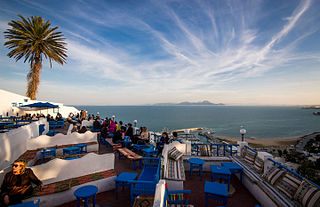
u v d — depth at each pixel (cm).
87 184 441
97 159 512
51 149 679
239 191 505
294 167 4434
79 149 730
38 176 414
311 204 321
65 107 2895
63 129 1464
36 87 2442
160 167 482
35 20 2302
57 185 420
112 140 851
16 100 1975
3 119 1452
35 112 2183
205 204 406
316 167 3919
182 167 560
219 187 394
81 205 393
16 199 348
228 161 673
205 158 688
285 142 8531
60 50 2512
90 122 1542
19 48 2188
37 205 310
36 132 940
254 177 498
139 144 841
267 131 12125
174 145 701
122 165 663
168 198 340
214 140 7256
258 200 446
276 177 438
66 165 455
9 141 555
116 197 430
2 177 414
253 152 607
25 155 644
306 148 7025
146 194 376
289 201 365
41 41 2327
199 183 552
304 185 356
